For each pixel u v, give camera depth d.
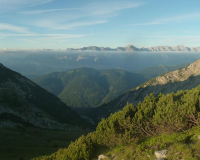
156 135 13.02
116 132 14.03
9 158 28.56
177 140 10.86
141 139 13.47
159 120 12.82
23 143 39.59
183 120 12.17
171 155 9.39
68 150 16.39
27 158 29.34
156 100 18.91
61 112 96.25
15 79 97.88
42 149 36.59
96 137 15.55
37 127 62.09
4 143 36.38
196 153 8.74
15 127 53.69
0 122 53.28
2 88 80.31
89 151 14.08
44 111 79.94
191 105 12.75
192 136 10.92
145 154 10.46
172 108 13.31
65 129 72.88
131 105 17.02
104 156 13.09
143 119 13.96
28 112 70.50
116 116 15.59
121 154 12.20
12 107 68.12
